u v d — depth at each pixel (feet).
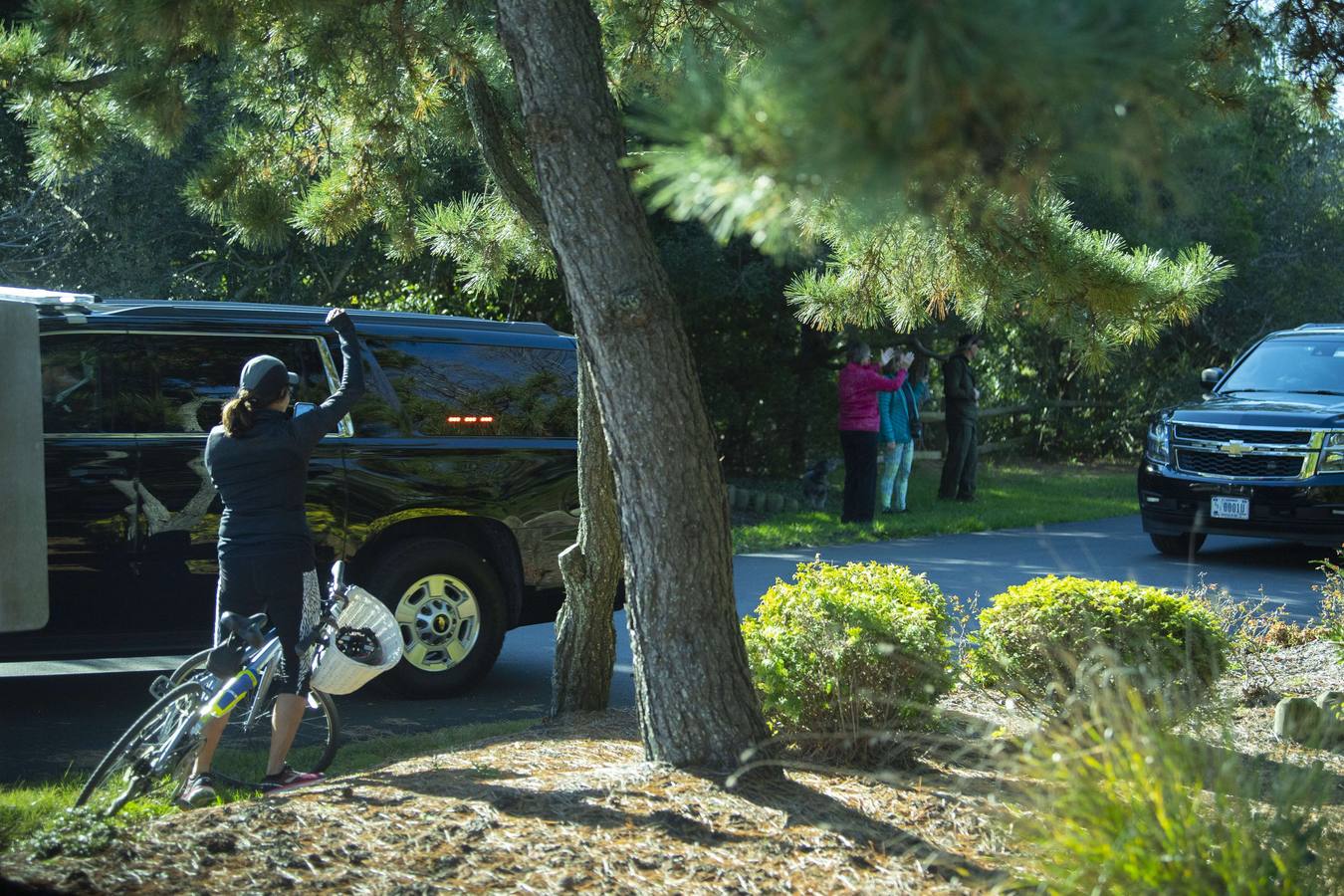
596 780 14.78
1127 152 7.75
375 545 25.03
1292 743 18.60
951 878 12.00
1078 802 11.04
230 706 16.40
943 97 7.04
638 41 23.61
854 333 56.95
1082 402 89.92
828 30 7.09
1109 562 43.06
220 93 44.60
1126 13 7.20
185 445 23.03
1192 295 17.84
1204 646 18.97
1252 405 42.98
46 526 21.59
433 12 23.53
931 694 17.13
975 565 41.93
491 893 11.51
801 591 17.70
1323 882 10.32
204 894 11.39
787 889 11.73
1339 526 40.34
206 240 51.26
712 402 65.36
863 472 53.36
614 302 14.58
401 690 25.07
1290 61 14.67
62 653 22.25
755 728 15.26
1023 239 17.80
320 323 24.66
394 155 26.30
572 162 14.58
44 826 14.26
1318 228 97.04
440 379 25.68
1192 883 10.16
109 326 22.79
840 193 7.75
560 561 20.85
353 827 13.20
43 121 24.49
